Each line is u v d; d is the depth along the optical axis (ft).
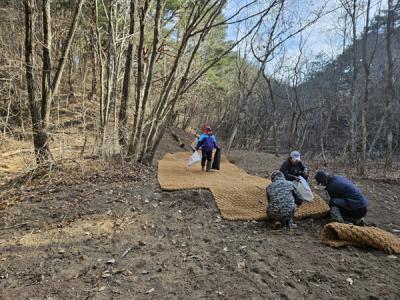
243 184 23.29
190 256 13.62
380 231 15.60
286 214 16.75
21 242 14.17
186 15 36.94
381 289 11.29
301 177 19.88
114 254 13.53
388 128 36.50
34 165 22.74
